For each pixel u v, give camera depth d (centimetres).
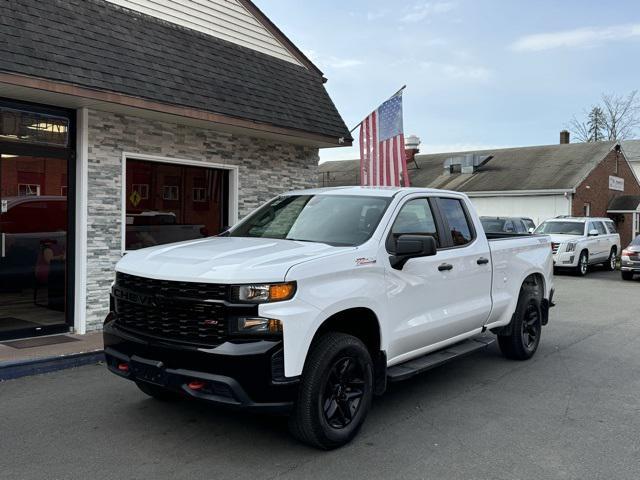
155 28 865
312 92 1096
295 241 491
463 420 503
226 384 383
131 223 866
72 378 611
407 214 535
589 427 490
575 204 2739
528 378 639
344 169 3844
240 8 1018
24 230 744
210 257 430
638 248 1755
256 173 1035
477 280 604
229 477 386
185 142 912
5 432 460
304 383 411
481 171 3203
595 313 1116
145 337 424
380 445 445
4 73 632
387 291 478
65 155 774
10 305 735
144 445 437
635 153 4653
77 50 722
